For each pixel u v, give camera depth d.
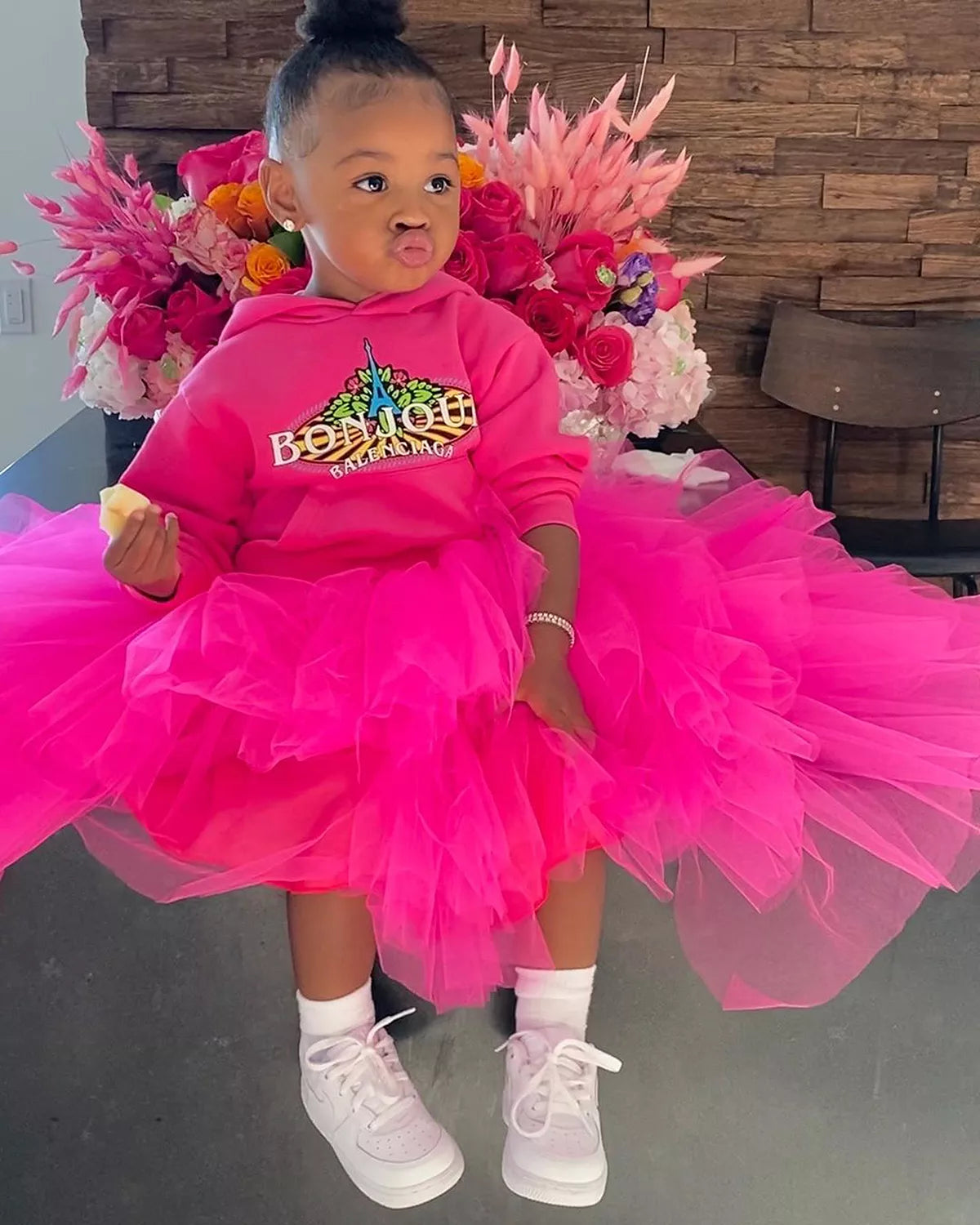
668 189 1.17
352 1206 0.91
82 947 0.87
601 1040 0.90
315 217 0.86
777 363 1.79
